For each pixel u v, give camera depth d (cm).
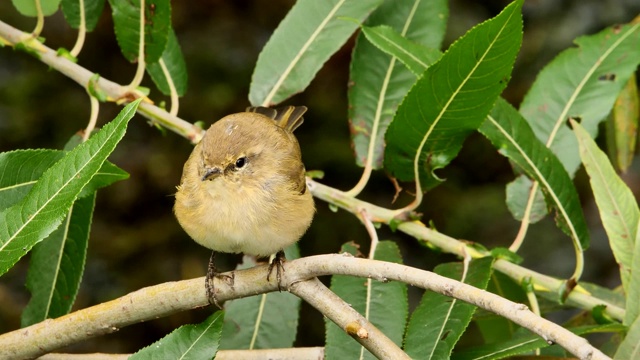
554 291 789
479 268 755
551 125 893
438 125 771
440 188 1516
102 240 1484
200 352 638
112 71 1520
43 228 608
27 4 868
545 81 904
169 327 1463
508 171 1527
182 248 1493
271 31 1554
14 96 1502
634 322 696
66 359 729
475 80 734
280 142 812
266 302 842
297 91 895
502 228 1479
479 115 761
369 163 856
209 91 1502
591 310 788
